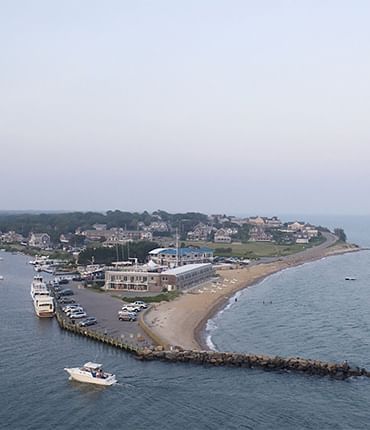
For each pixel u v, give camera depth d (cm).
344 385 7481
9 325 10869
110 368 8112
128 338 9606
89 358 8606
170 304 13238
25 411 6581
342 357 8919
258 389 7312
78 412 6556
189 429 6141
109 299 13838
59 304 12912
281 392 7219
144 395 7081
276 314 12662
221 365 8244
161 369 8075
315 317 12306
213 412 6575
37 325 10869
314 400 6969
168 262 19650
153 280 15275
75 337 9919
